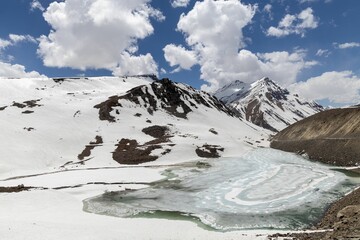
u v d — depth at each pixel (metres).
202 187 64.94
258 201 53.56
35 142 104.50
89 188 63.62
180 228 39.78
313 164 90.75
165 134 130.12
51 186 64.69
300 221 42.69
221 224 42.44
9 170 83.88
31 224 35.19
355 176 70.69
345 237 25.53
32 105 137.88
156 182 70.88
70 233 32.12
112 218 44.66
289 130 149.25
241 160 101.19
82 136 117.81
